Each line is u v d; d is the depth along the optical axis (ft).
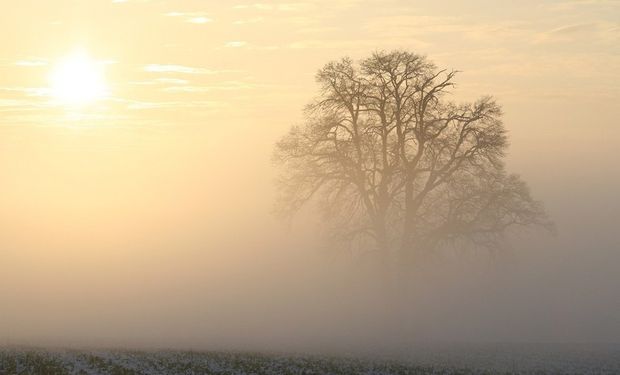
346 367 132.46
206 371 116.98
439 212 219.20
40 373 108.06
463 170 217.56
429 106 217.36
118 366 119.96
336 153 219.41
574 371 143.02
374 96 218.38
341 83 219.41
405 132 216.33
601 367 153.38
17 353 136.15
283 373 118.93
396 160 217.15
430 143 214.28
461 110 216.74
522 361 164.35
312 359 147.95
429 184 216.54
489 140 213.87
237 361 132.87
